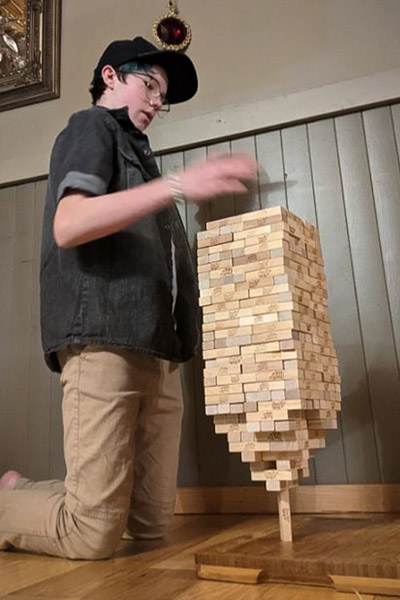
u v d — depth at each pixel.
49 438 1.86
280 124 1.79
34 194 2.10
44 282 1.16
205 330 1.11
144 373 1.13
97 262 1.09
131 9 2.12
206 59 1.96
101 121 1.16
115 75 1.32
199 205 1.83
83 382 1.06
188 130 1.89
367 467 1.52
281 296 1.06
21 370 1.95
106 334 1.05
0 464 1.89
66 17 2.22
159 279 1.14
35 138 2.16
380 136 1.70
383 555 0.81
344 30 1.82
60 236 1.00
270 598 0.75
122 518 1.05
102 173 1.07
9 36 2.25
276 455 1.02
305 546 0.91
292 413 1.02
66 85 2.17
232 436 1.06
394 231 1.63
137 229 1.15
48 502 1.08
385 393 1.55
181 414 1.31
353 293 1.63
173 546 1.15
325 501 1.53
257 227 1.10
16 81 2.20
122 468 1.05
